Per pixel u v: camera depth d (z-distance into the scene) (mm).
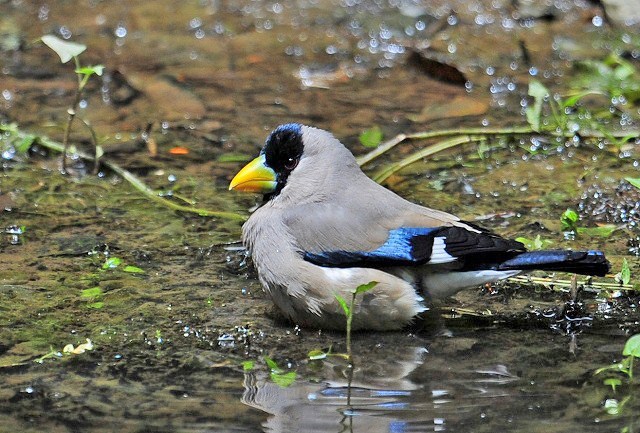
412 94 15602
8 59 16672
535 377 8508
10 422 7746
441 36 17750
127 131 14414
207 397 8172
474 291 10320
